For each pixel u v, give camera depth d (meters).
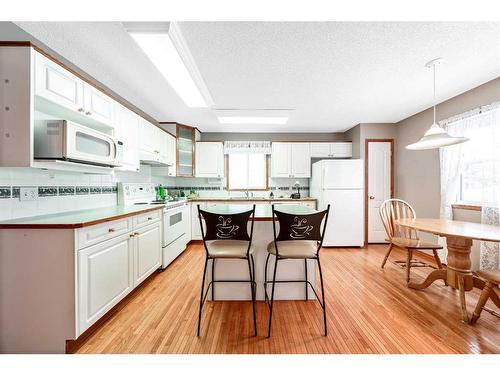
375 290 2.38
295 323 1.81
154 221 2.65
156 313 1.95
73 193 2.21
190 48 1.90
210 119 3.99
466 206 2.74
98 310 1.68
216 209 2.44
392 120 4.06
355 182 4.04
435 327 1.76
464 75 2.38
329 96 2.94
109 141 2.10
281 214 1.61
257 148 4.81
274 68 2.23
